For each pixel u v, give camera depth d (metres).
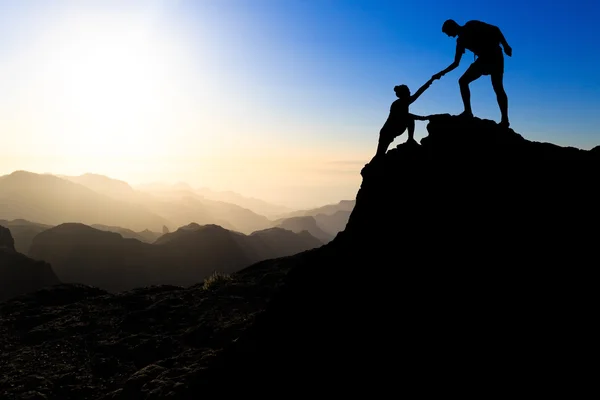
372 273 6.86
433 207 6.89
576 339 4.62
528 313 5.07
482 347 5.07
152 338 12.58
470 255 5.97
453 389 4.90
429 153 7.69
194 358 10.52
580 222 5.66
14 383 10.04
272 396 6.45
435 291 5.93
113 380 10.30
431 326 5.63
